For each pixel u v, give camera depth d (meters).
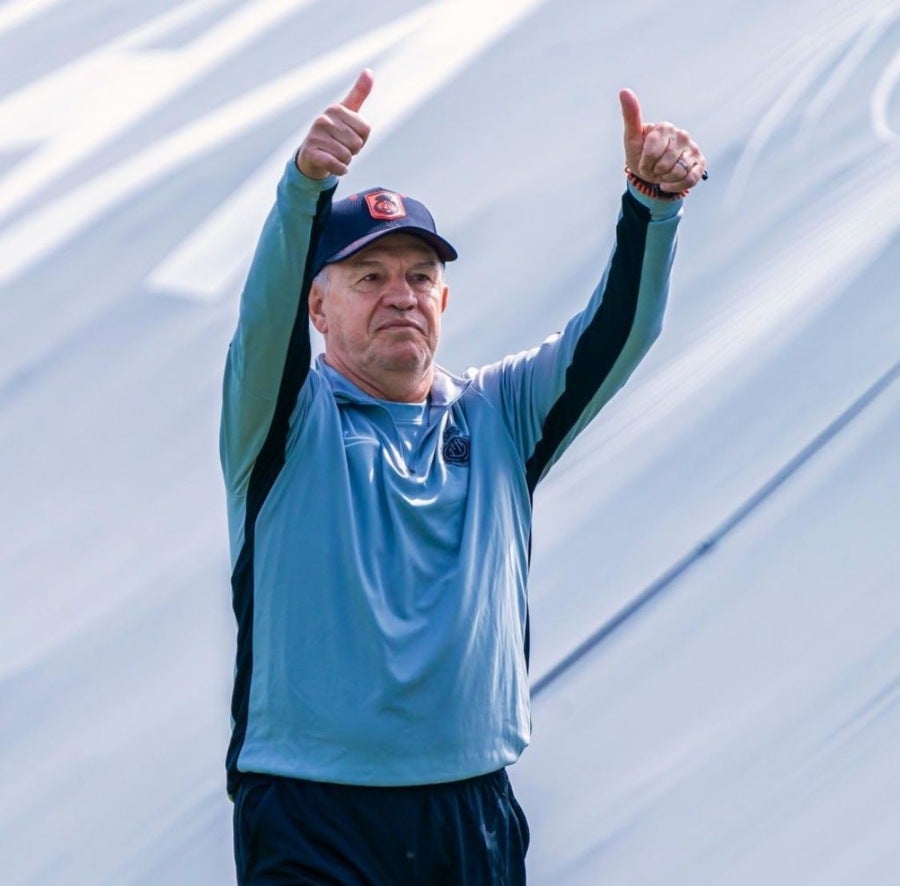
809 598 11.45
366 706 7.30
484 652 7.59
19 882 10.86
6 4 15.94
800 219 13.34
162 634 11.77
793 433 12.18
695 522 11.90
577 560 11.86
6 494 12.45
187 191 14.05
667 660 11.37
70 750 11.34
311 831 7.31
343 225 8.02
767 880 10.51
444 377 8.27
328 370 8.13
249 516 7.65
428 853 7.43
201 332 13.15
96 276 13.56
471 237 13.61
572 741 11.13
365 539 7.54
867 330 12.53
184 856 10.92
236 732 7.62
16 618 11.91
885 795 10.66
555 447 8.36
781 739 10.96
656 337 8.07
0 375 13.02
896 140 13.68
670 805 10.84
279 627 7.45
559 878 10.73
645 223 7.70
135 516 12.32
